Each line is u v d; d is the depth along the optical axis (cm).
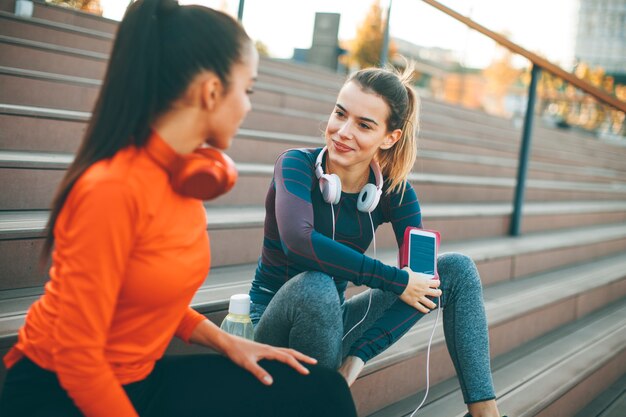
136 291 90
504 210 360
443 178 386
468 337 150
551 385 204
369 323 161
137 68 89
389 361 181
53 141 233
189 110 93
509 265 296
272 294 155
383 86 143
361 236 156
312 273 135
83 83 277
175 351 153
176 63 91
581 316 290
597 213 468
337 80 607
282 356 111
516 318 238
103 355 87
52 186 202
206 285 185
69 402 92
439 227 306
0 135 219
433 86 1376
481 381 148
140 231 88
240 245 219
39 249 169
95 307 83
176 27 91
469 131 608
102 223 83
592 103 1270
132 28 90
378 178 153
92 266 82
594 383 229
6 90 255
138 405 101
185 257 94
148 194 88
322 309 130
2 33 309
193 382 106
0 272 162
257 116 365
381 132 146
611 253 402
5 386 94
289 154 149
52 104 269
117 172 86
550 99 1308
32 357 93
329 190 145
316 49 685
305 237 134
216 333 114
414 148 158
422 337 204
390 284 141
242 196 263
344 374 140
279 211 139
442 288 152
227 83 93
